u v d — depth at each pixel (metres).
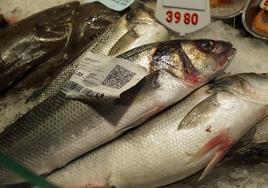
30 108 0.43
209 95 0.39
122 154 0.38
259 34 0.50
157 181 0.37
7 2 0.57
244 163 0.39
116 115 0.38
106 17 0.51
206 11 0.47
